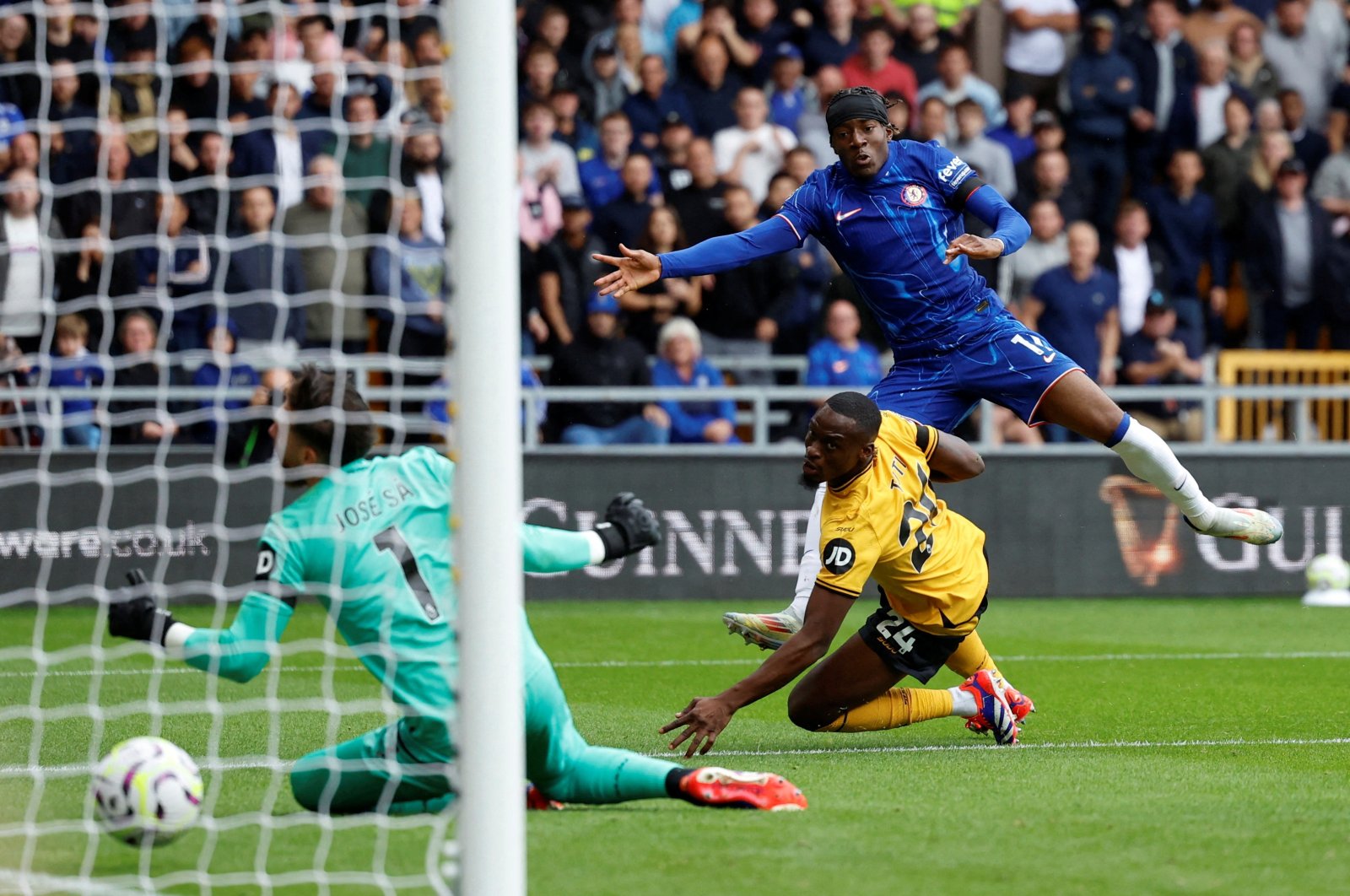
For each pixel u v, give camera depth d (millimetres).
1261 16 33062
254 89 26000
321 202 24797
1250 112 30109
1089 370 27156
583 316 26531
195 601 24297
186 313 24375
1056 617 23844
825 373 26344
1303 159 30688
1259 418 28625
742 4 30453
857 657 12641
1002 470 26391
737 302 27297
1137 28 30531
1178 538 26703
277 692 16281
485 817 7574
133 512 24188
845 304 26328
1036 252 28156
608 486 25453
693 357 26438
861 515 11602
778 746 12867
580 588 25625
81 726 13711
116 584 24172
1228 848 8984
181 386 24281
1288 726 14031
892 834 9281
